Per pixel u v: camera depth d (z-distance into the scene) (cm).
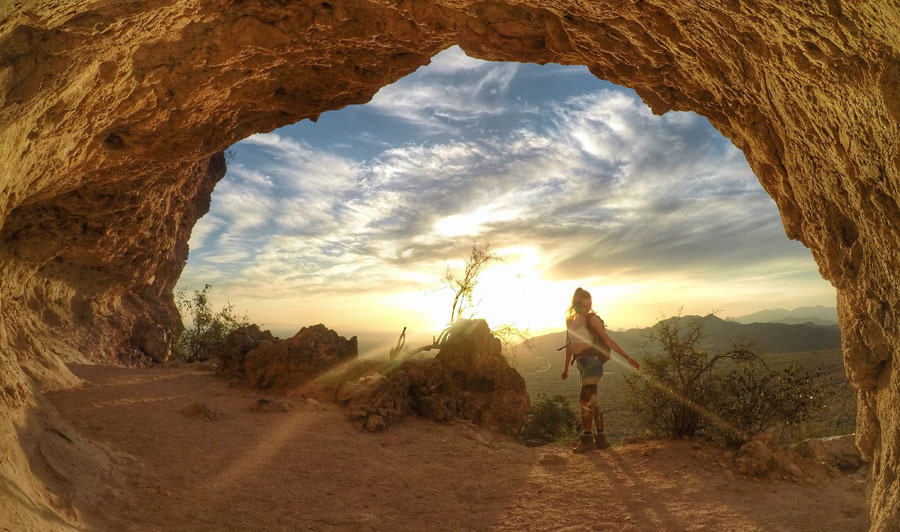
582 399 768
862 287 394
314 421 872
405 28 638
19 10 357
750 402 757
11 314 959
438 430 911
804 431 777
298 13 613
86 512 480
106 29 451
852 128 339
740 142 580
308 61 703
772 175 549
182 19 546
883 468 380
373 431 862
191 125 749
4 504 374
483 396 1101
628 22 506
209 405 908
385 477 663
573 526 522
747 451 651
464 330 1173
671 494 588
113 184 980
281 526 514
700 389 772
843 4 276
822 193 435
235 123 805
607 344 749
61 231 1056
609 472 666
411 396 1016
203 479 603
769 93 432
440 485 647
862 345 409
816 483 611
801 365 766
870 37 283
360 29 639
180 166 1034
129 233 1158
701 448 713
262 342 1154
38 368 886
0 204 569
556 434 1293
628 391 845
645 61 565
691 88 559
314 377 1048
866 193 356
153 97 658
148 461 628
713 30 431
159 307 1706
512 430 1090
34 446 512
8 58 416
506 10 588
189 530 493
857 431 442
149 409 823
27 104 455
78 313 1377
